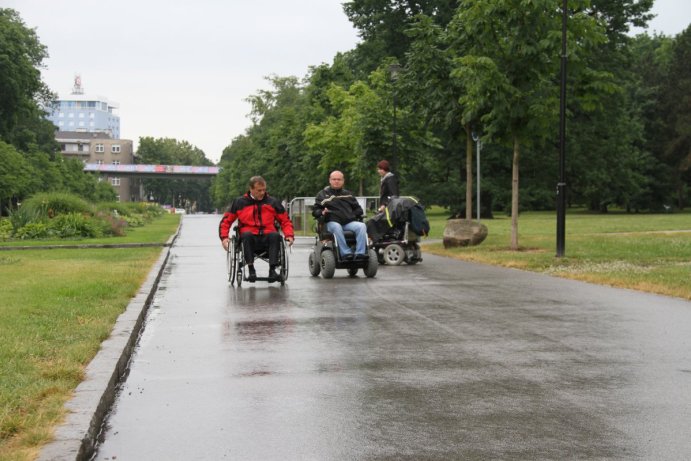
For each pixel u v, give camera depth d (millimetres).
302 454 4344
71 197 35594
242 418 5078
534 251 19188
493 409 5254
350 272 14828
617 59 49375
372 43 56219
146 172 154625
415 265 16953
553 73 19094
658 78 72500
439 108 22844
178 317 9617
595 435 4660
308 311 10031
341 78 50750
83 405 4945
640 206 71688
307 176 48906
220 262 19312
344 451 4387
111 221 35344
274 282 13891
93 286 11805
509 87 18312
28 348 6637
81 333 7520
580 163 52844
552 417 5051
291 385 5973
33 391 5203
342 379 6164
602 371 6402
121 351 6738
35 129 91625
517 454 4316
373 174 32719
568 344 7609
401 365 6676
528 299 11062
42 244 26297
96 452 4406
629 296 11344
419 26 23203
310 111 51094
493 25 18750
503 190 53375
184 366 6699
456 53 20969
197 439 4637
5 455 3961
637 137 67125
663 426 4836
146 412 5242
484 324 8859
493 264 17094
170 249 24984
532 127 18719
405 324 8898
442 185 54312
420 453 4344
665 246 19141
